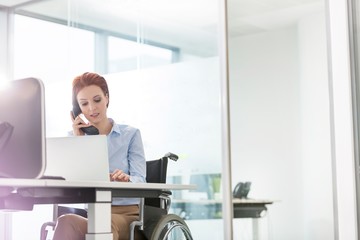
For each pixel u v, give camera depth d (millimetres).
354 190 3797
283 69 3730
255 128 3660
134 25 4363
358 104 3838
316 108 3799
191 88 4000
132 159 2838
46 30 4871
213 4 3969
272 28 3746
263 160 3656
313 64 3822
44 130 1803
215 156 3820
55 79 4766
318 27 3879
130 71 4336
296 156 3707
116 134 2850
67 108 4672
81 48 4652
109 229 2096
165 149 4062
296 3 3826
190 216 3875
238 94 3699
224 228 3621
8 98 1875
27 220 4812
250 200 3623
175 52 4113
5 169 1852
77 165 2201
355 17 3912
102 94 2818
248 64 3699
